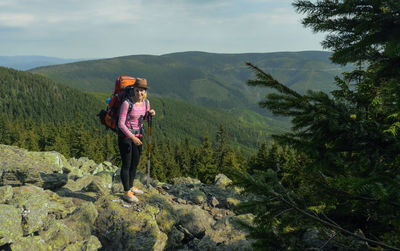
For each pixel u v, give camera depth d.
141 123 5.05
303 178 2.62
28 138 84.38
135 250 4.52
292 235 2.49
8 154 7.20
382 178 1.71
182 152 74.38
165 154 69.81
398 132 2.07
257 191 2.35
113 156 67.31
